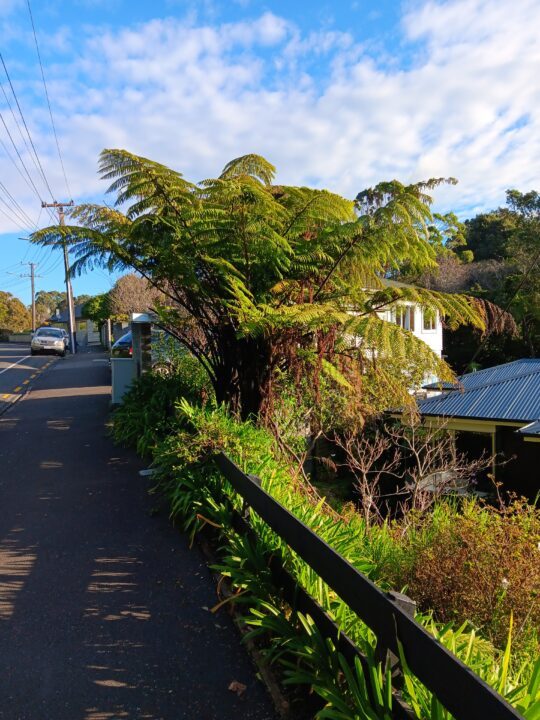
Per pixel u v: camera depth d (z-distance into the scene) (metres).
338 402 8.16
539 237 28.23
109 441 8.12
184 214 5.72
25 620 3.45
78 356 27.88
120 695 2.77
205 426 5.32
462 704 1.66
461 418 11.90
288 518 3.06
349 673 2.33
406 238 5.62
